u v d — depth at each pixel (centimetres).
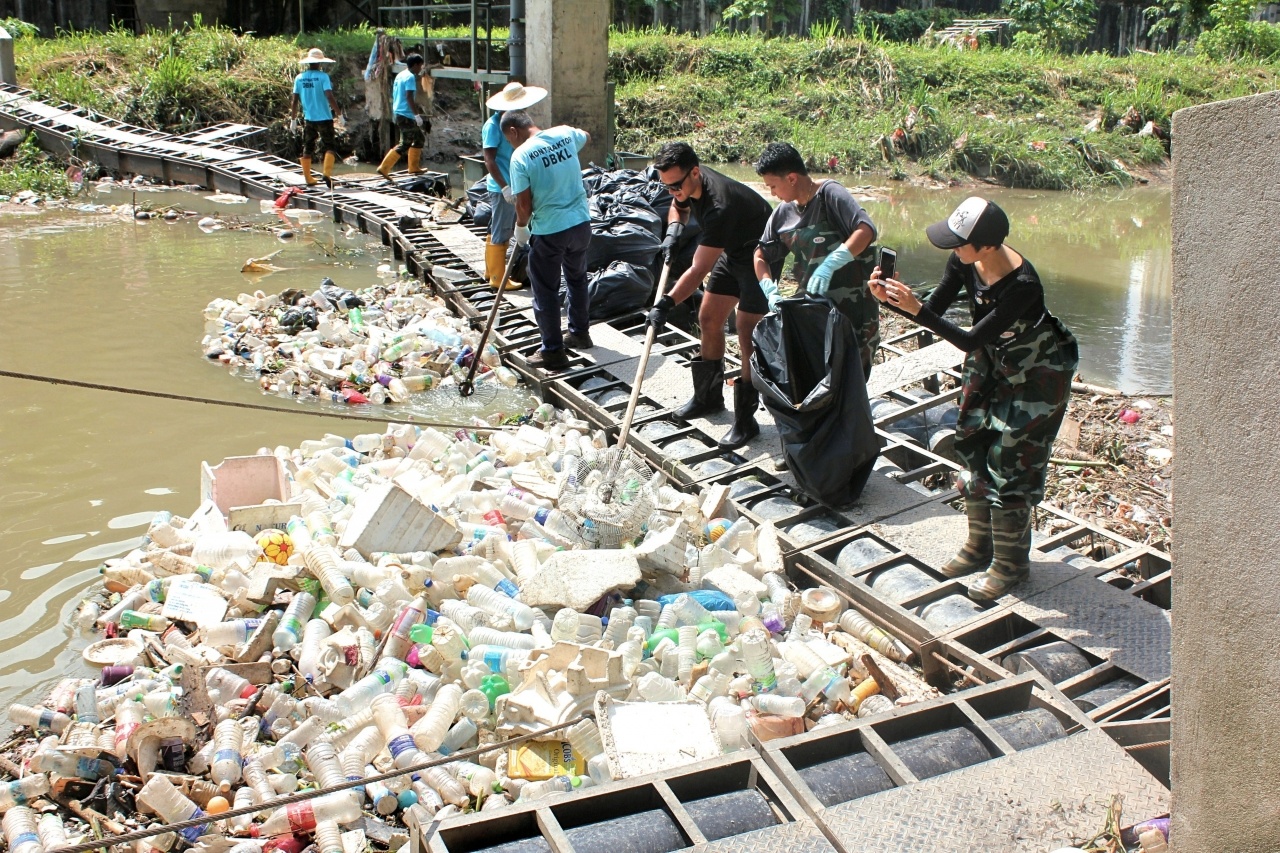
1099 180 2103
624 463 571
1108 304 1061
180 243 1210
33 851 326
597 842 297
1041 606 446
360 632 427
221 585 466
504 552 481
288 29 2589
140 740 362
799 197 552
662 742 348
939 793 320
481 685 398
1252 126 222
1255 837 244
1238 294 230
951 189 2008
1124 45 3372
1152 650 413
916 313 427
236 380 761
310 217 1403
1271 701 234
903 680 427
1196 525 248
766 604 460
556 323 755
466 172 1489
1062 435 700
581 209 741
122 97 1908
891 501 548
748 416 612
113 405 701
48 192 1494
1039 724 361
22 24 2259
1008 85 2453
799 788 321
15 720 388
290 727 387
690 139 2247
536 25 1420
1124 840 308
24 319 879
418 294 996
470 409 732
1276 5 3350
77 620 459
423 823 315
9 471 600
